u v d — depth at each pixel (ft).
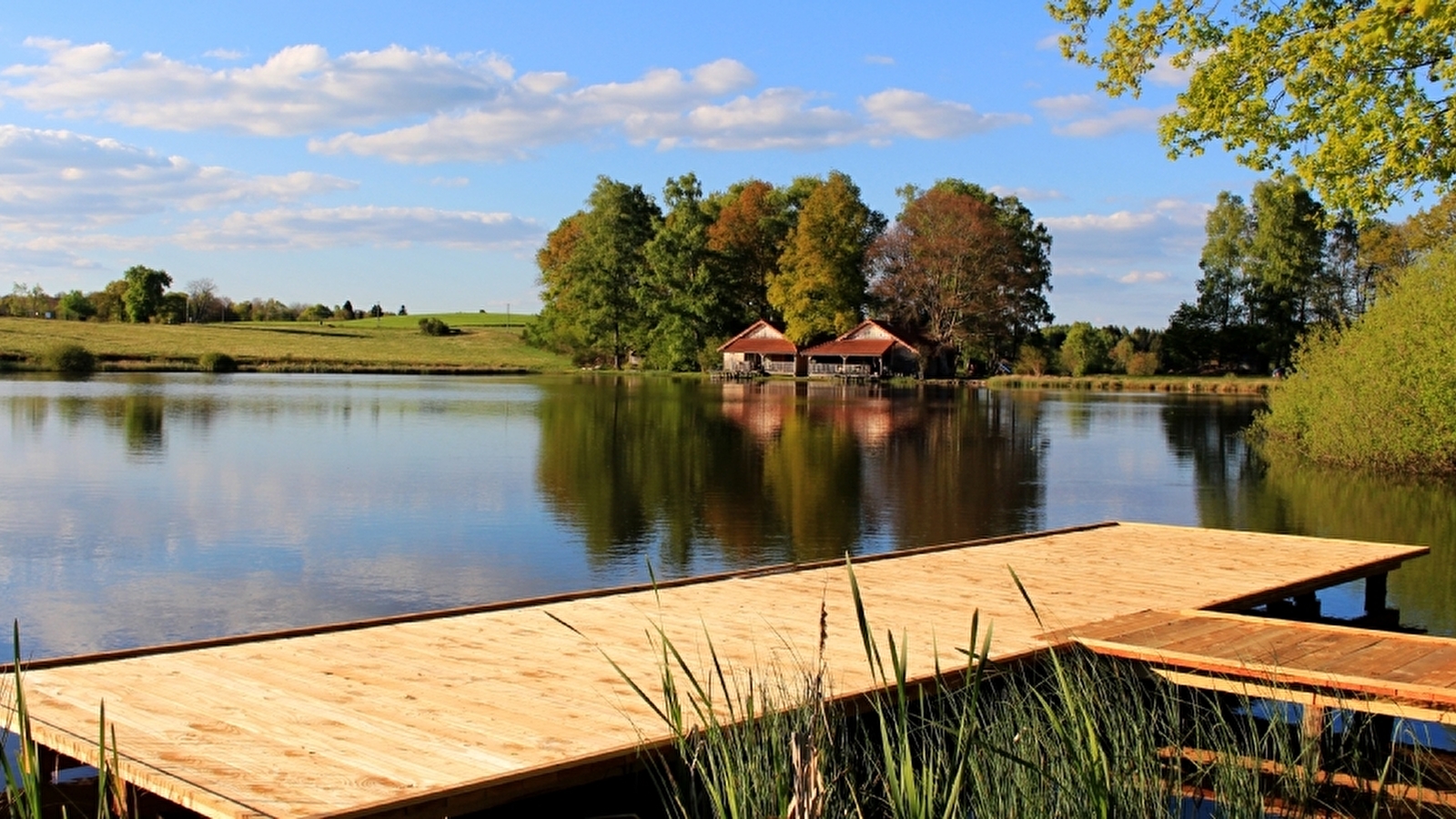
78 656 21.93
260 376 209.15
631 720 18.38
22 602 38.42
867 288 267.80
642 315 266.77
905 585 31.65
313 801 14.53
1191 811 18.49
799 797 12.34
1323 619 37.68
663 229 256.73
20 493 62.28
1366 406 84.43
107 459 78.13
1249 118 43.06
